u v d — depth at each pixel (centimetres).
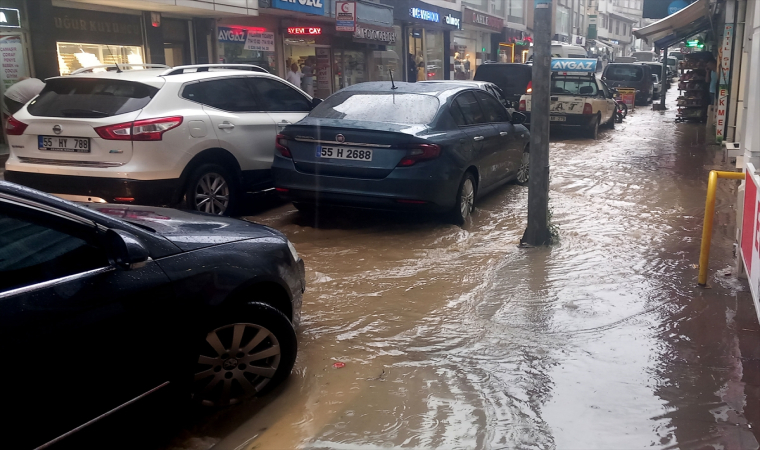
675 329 453
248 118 769
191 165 692
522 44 4322
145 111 653
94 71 741
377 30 2298
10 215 265
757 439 320
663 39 2691
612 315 478
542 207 650
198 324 321
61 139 651
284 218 777
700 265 535
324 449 315
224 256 340
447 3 3067
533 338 439
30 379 254
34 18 1230
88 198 648
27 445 256
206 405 346
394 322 467
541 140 638
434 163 670
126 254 278
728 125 1441
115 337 284
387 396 364
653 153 1382
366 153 670
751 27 816
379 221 754
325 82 2219
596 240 677
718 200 879
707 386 373
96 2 1326
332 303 503
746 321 465
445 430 331
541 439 323
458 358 411
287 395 364
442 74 3256
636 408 350
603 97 1792
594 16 6356
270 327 353
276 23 1922
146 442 319
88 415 277
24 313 253
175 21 1591
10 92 1030
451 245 659
